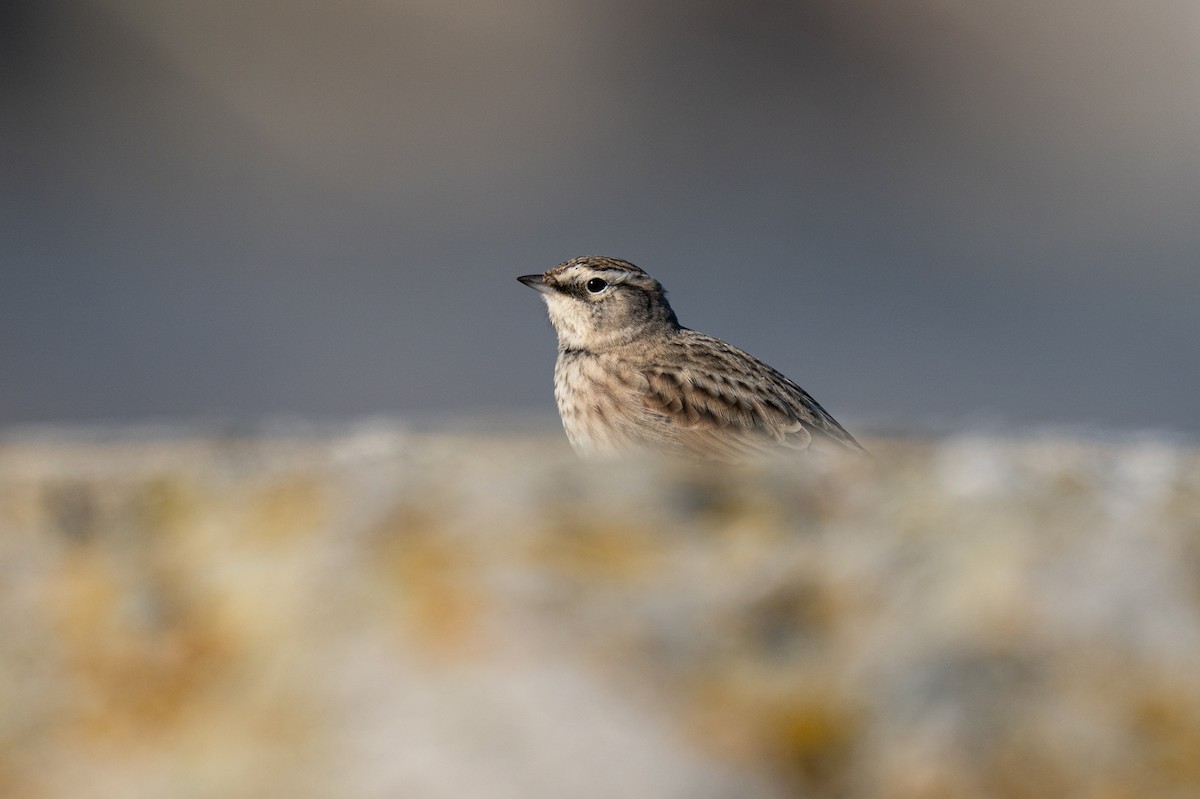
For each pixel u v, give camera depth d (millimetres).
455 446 9391
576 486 8180
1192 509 8211
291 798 7121
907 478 8359
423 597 7633
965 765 7207
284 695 7465
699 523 7969
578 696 7262
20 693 7707
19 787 7473
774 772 7195
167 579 8008
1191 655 7402
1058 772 7188
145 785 7359
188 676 7707
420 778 7062
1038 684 7383
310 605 7742
